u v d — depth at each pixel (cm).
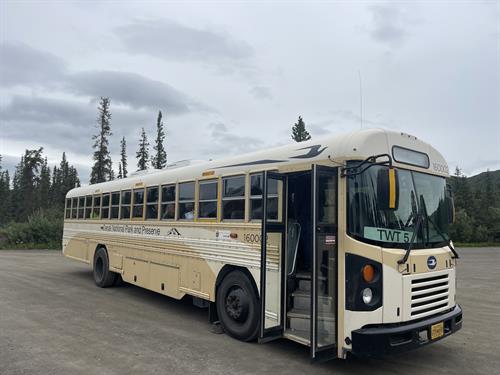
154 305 888
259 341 537
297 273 584
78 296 977
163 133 5856
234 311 632
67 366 511
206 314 807
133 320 752
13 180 7956
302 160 549
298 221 604
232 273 641
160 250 842
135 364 522
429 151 577
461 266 1972
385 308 470
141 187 937
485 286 1285
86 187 1289
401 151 534
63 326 700
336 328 486
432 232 549
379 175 451
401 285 482
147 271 888
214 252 685
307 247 606
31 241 2630
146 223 901
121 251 1008
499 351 601
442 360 558
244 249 619
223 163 696
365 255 473
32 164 6109
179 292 774
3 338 625
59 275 1345
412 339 477
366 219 481
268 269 568
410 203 525
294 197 601
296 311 554
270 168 597
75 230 1305
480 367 532
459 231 4888
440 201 580
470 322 791
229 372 498
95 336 644
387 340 452
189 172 775
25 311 807
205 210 721
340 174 499
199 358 548
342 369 516
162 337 644
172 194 823
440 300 540
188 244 754
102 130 4888
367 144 497
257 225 597
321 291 495
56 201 6725
